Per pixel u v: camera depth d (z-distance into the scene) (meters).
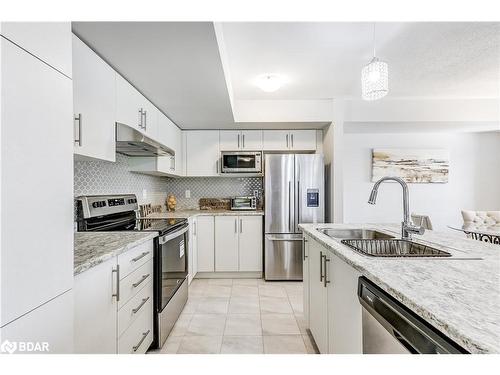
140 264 1.85
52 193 0.93
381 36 2.24
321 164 3.82
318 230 2.22
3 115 0.75
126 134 2.08
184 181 4.55
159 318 2.10
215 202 4.53
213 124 3.92
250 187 4.55
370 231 2.25
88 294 1.26
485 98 3.88
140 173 3.46
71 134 1.03
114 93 2.08
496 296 0.82
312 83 3.25
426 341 0.74
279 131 4.21
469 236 3.57
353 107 3.91
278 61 2.67
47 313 0.90
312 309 2.15
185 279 2.95
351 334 1.35
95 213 2.21
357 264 1.18
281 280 3.81
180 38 1.70
